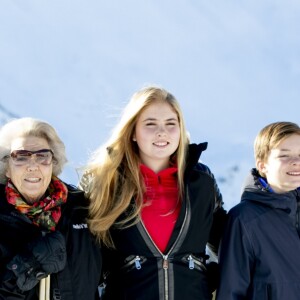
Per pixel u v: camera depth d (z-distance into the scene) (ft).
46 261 10.31
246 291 12.31
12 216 10.75
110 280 12.04
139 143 12.31
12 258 10.46
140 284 11.57
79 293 10.91
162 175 12.42
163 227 11.95
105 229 11.71
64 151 11.73
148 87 12.54
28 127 11.35
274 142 12.60
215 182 12.73
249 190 12.74
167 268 11.64
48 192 11.33
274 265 12.16
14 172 10.94
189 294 11.64
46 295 10.68
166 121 12.22
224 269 12.31
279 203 12.39
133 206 11.96
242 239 12.33
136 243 11.78
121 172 12.37
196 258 12.00
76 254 11.03
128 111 12.43
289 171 12.39
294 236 12.35
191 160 12.35
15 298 10.30
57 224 11.04
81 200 11.80
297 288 12.07
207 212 12.29
